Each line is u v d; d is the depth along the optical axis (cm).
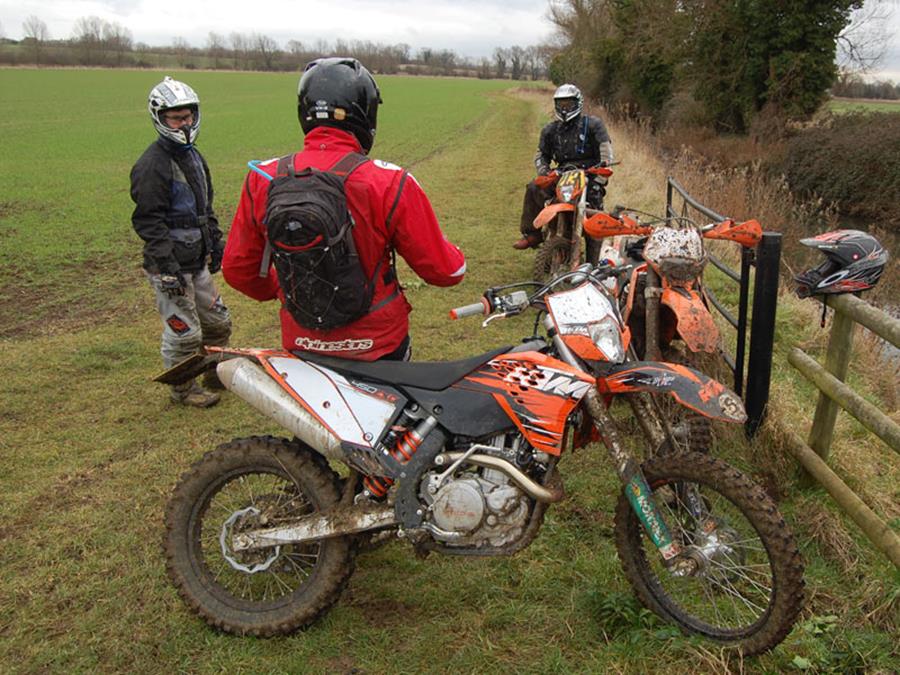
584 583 334
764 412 427
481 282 823
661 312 450
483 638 304
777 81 2809
